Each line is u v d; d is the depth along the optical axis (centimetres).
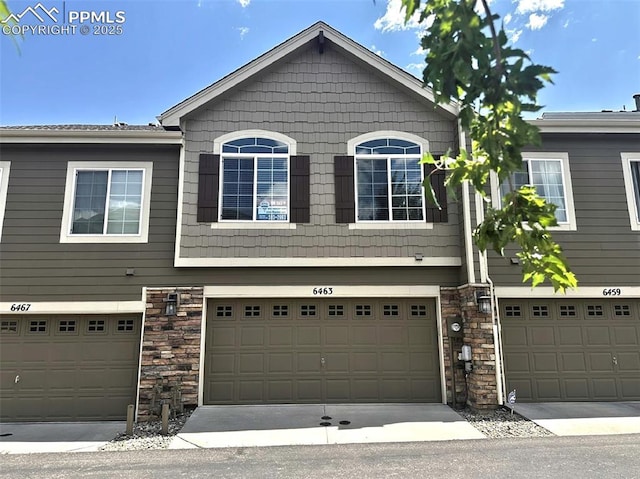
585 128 1036
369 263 977
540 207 259
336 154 1025
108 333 955
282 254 977
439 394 958
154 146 1019
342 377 961
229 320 973
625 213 1026
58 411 920
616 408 908
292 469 607
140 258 977
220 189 999
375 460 637
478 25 214
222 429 792
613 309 1002
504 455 649
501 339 973
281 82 1049
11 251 969
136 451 701
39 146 1012
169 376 927
